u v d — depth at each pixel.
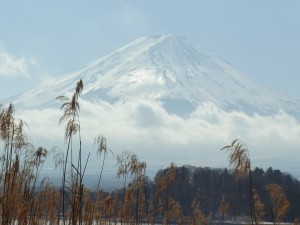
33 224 16.98
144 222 24.33
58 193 18.22
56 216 17.88
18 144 17.27
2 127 16.91
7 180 16.56
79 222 16.34
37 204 18.25
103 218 20.70
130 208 22.81
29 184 17.36
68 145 16.58
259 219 18.56
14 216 16.31
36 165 17.55
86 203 18.70
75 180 16.58
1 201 16.23
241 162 17.19
